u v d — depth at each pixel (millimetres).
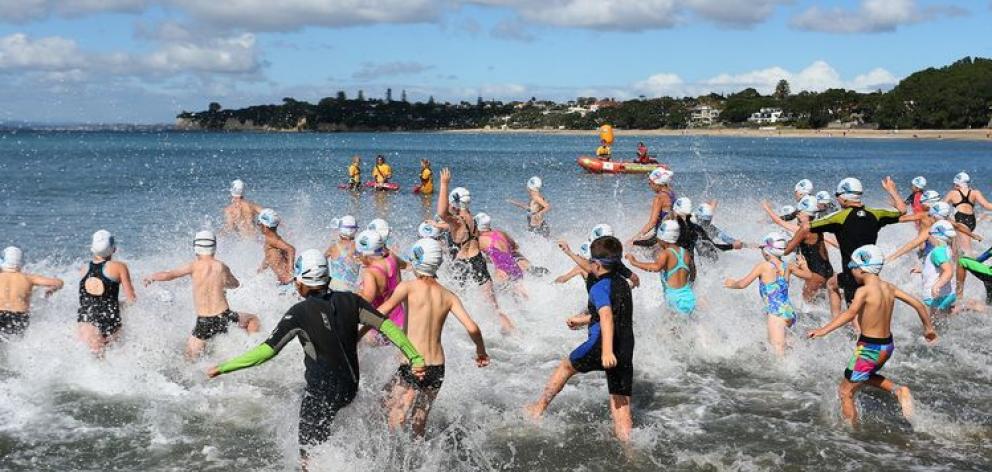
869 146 95375
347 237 10305
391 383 6695
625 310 6883
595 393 8125
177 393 7945
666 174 11523
